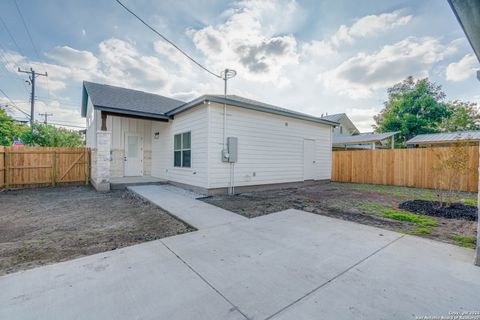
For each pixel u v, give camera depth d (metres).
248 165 8.08
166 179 9.88
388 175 10.32
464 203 5.81
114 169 10.64
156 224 4.23
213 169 7.23
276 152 8.91
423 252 2.84
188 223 4.14
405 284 2.12
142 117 8.95
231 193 7.56
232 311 1.75
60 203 6.12
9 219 4.58
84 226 4.11
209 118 7.11
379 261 2.60
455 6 1.88
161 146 10.48
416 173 9.47
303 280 2.20
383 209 5.32
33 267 2.54
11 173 8.72
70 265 2.51
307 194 7.57
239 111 7.81
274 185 8.86
